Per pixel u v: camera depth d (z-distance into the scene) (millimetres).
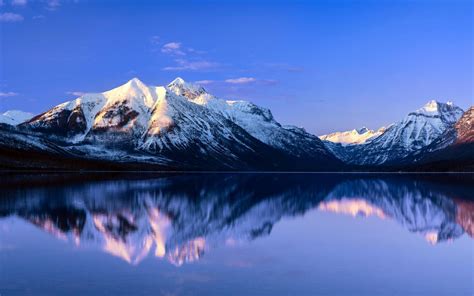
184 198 103188
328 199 103250
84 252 42625
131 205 85625
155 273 35062
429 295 30375
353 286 32062
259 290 31078
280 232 55281
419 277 34281
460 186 158250
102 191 120938
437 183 182625
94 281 33000
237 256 41062
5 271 35656
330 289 31375
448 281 33281
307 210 79812
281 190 136375
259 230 56781
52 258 40062
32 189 122438
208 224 62125
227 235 52812
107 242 47750
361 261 39219
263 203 92500
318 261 39156
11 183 148875
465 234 53406
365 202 95625
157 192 121188
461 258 40438
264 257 40750
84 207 80750
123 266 37219
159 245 46281
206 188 142875
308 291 30953
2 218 65438
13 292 30578
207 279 33531
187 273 35156
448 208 83062
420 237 51312
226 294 30203
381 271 35969
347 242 48188
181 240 49281
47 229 56156
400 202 95500
